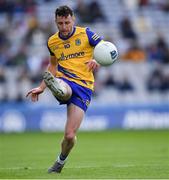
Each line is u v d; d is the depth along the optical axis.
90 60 29.77
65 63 30.78
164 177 28.94
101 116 80.06
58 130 78.56
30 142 62.03
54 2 100.06
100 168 34.44
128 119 80.56
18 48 90.62
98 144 58.97
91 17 96.94
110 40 92.94
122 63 90.00
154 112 80.94
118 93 86.38
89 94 30.69
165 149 51.72
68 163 39.25
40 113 78.81
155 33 96.75
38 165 38.34
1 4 99.44
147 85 87.94
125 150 51.44
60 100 30.23
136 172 31.62
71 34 30.66
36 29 93.19
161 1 102.50
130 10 100.44
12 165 38.41
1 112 78.38
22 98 84.25
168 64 91.06
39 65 87.19
